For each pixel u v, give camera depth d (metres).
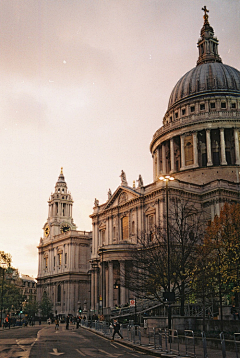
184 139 109.44
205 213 88.50
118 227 99.31
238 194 89.81
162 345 32.91
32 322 106.50
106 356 27.89
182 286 50.03
